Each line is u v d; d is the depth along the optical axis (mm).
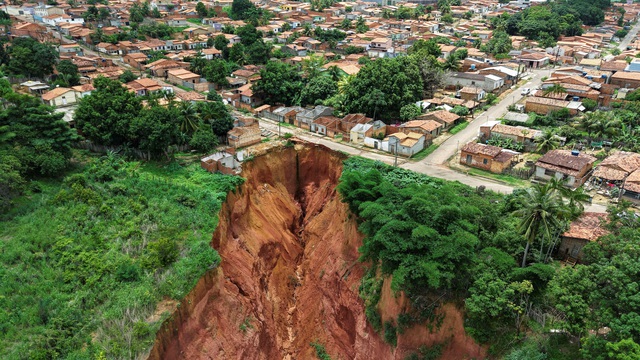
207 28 175000
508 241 46625
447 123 89500
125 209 53531
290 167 76125
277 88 103688
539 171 68188
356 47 148500
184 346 42500
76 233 48281
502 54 140250
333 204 66312
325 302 57469
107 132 68938
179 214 54000
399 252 44562
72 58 119500
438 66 112562
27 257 44219
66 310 39219
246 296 53906
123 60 133750
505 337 40000
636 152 73188
